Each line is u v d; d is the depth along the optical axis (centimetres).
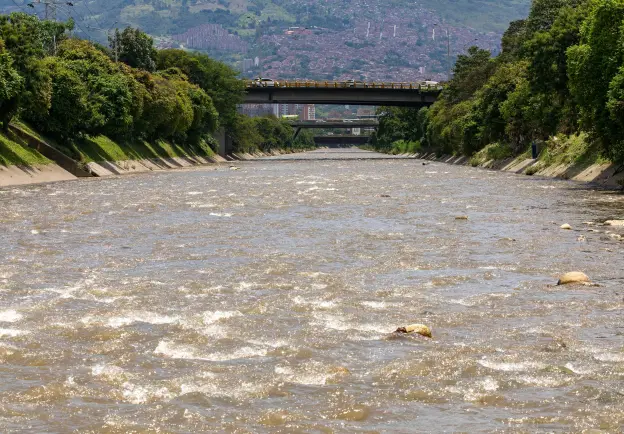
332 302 1747
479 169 10125
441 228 3262
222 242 2841
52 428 983
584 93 6028
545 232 3069
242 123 18975
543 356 1291
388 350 1338
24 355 1311
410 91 16338
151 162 11144
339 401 1082
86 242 2864
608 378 1170
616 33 5766
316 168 10919
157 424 998
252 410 1050
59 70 8719
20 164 7356
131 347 1368
